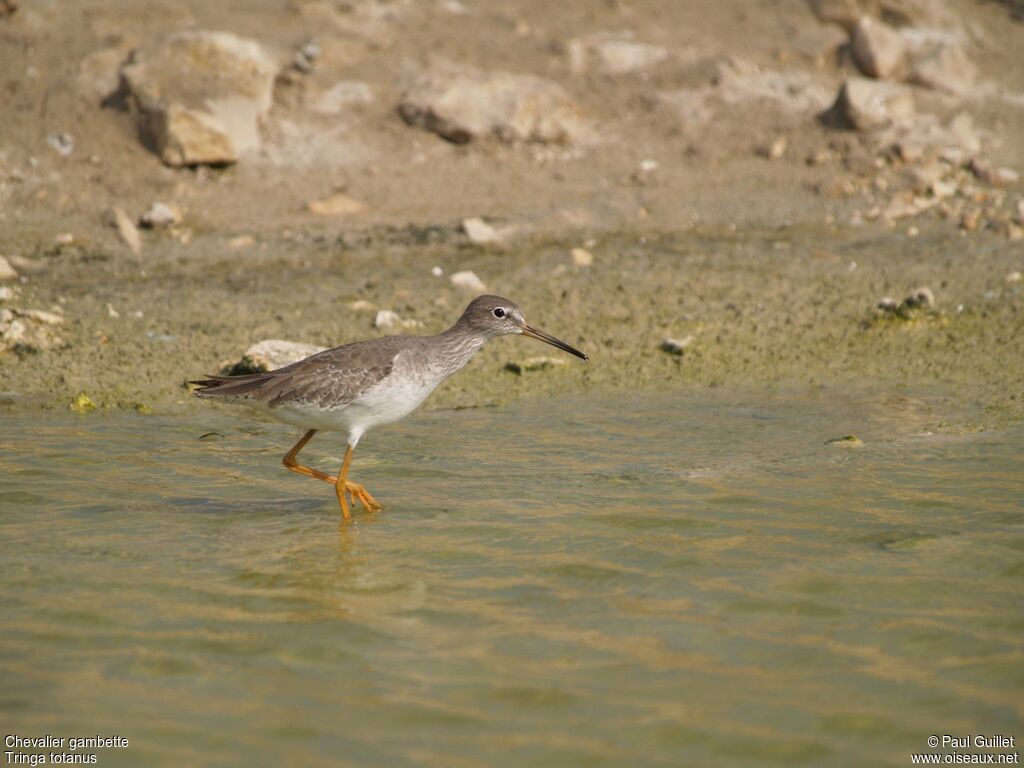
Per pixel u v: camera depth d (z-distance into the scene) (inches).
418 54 926.4
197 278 733.9
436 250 777.6
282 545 428.8
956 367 629.9
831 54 973.2
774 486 480.1
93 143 820.0
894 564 402.9
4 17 885.2
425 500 474.6
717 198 850.1
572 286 738.2
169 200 798.5
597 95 927.7
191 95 826.8
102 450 530.3
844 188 854.5
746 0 1037.2
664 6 1025.5
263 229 789.2
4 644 347.6
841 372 631.2
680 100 926.4
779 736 299.0
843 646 346.3
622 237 804.6
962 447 521.7
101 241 761.6
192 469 513.3
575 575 400.2
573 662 338.3
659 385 623.2
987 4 1065.5
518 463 517.3
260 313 689.6
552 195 844.0
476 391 624.4
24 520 446.6
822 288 737.0
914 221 826.2
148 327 669.9
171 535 436.5
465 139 877.8
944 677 327.6
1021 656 338.3
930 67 962.7
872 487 476.1
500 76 904.9
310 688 324.5
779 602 375.6
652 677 329.1
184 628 359.9
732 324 693.9
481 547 425.4
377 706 314.3
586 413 584.4
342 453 537.6
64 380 609.9
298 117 871.1
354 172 844.0
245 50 847.7
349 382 463.2
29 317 658.8
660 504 462.3
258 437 561.9
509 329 515.2
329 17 942.4
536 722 306.3
